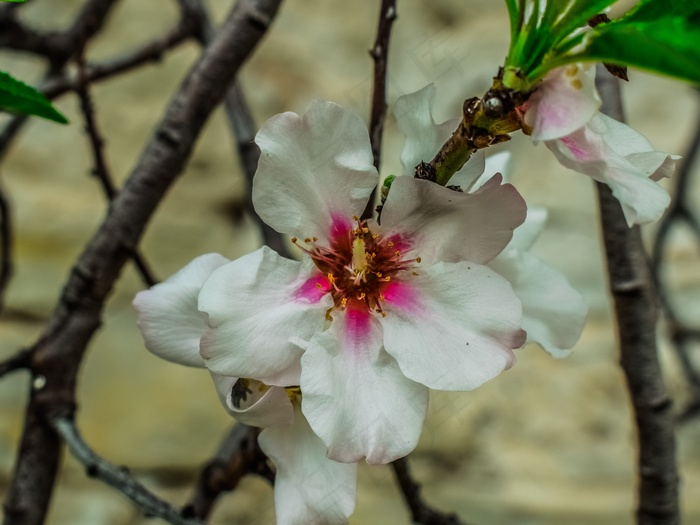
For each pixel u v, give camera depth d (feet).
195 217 2.35
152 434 2.16
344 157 0.61
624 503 1.99
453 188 0.62
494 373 0.59
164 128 0.85
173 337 0.64
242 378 0.63
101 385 2.19
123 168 2.37
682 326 1.36
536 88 0.58
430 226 0.62
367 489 2.05
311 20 2.50
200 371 2.23
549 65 0.57
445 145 0.61
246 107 0.98
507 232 0.61
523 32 0.58
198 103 0.86
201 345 0.59
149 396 2.19
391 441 0.59
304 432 0.63
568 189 2.29
